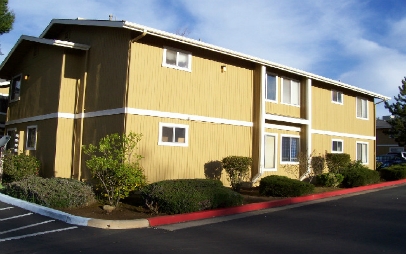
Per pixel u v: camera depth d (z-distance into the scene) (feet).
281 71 59.00
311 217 34.17
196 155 47.55
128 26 40.86
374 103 80.84
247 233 27.73
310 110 61.82
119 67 43.62
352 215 35.09
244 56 51.88
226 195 36.55
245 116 53.83
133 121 42.11
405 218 33.55
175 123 45.62
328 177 54.70
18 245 23.93
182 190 35.12
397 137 113.60
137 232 27.73
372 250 23.26
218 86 50.62
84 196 35.91
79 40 51.52
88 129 47.70
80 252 22.48
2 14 66.28
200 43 46.73
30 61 59.11
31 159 51.06
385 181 65.05
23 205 35.94
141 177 36.50
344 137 71.46
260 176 54.03
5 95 81.87
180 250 23.00
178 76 46.26
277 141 58.49
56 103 50.14
